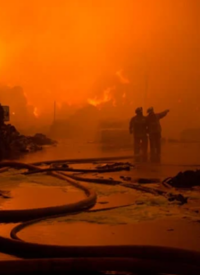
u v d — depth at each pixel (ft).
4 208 27.04
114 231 21.44
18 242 18.15
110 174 44.14
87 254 16.57
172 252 16.01
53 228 22.16
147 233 21.03
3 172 43.75
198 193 31.91
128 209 26.45
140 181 38.63
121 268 15.34
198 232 21.25
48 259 15.39
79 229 21.91
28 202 28.94
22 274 15.16
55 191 33.22
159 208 26.73
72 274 15.40
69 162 55.47
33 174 42.83
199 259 15.76
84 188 33.37
